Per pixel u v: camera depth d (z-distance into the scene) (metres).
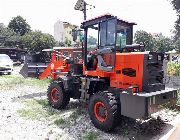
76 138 6.05
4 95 10.91
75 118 7.44
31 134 6.27
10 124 6.97
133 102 5.83
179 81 11.14
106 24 6.88
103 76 7.05
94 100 6.61
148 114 5.66
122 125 6.80
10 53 38.22
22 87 13.13
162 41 55.22
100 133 6.34
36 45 42.31
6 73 19.53
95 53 7.45
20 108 8.62
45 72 11.02
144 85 6.19
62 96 8.38
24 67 14.58
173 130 6.14
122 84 6.55
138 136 6.11
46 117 7.66
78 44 8.22
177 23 32.41
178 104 8.16
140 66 6.24
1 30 56.25
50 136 6.15
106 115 6.29
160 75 6.66
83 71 7.80
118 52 6.98
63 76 8.61
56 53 10.38
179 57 25.98
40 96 10.83
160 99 6.11
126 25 7.38
